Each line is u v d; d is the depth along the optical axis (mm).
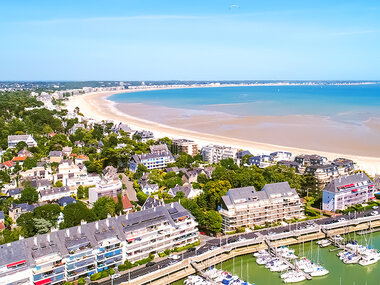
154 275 159000
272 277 165625
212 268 171375
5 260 139625
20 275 140625
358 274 167375
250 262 179750
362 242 199375
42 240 153375
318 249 191500
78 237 159125
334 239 197000
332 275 167000
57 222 197250
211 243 189625
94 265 158750
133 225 173000
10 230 191000
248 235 197500
